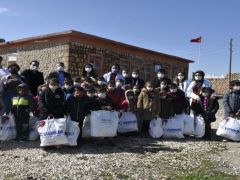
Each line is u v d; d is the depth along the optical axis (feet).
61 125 27.66
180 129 34.63
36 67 36.14
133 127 33.83
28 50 64.75
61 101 29.58
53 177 21.40
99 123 29.37
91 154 27.27
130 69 69.26
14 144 29.45
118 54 66.33
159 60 76.79
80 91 30.01
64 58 57.67
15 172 22.12
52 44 60.08
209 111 35.88
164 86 35.17
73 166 23.72
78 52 58.59
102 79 34.65
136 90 35.06
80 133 29.96
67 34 57.06
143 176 22.31
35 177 21.26
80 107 29.84
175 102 35.29
